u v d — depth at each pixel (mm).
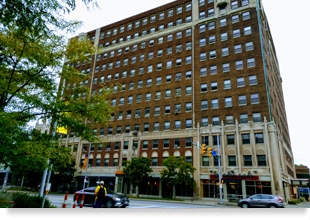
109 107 9453
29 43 7379
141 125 43594
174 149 38625
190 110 40000
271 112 33844
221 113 37000
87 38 10758
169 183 32188
